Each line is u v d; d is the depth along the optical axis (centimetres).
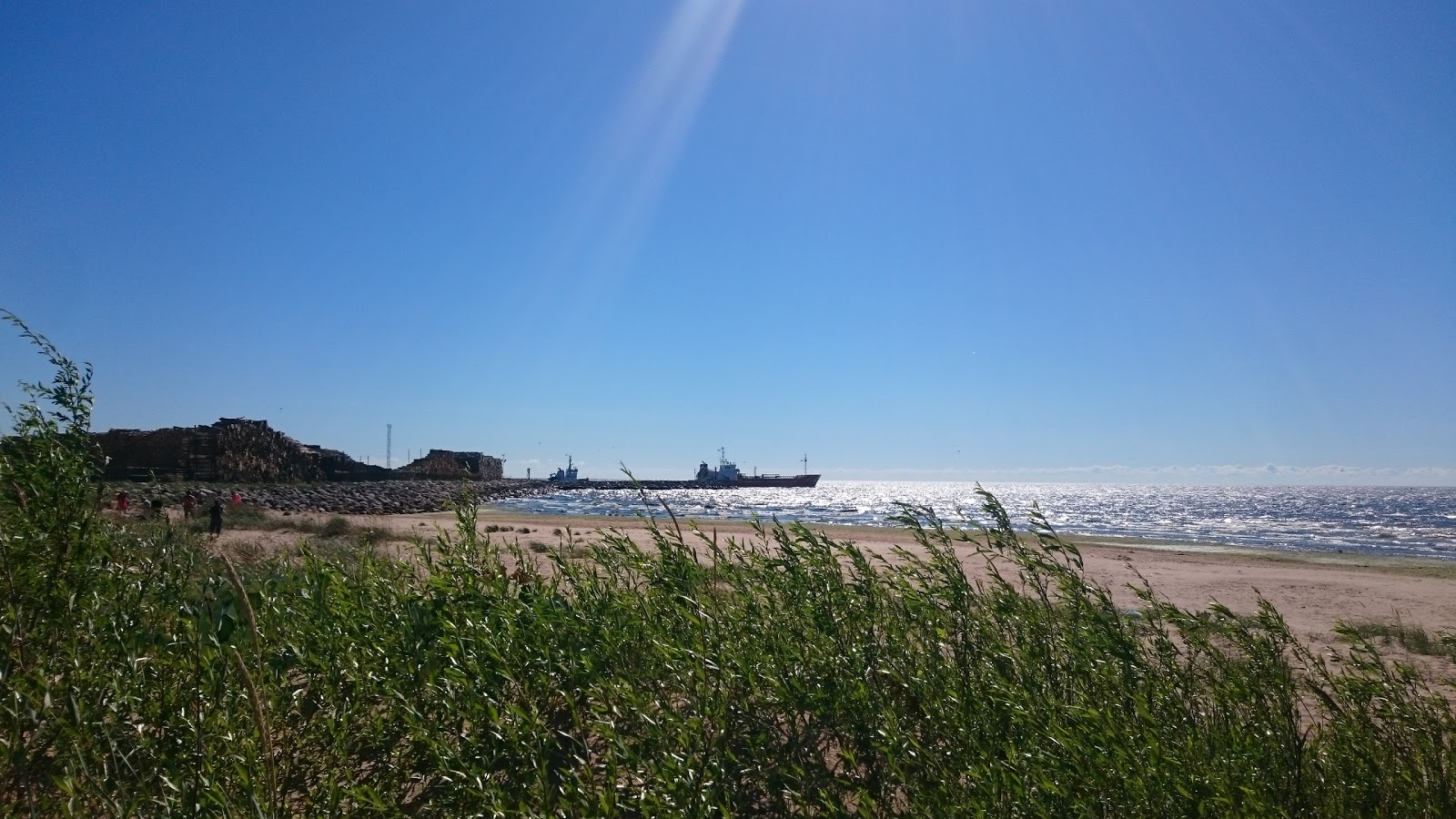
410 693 387
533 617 420
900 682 411
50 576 384
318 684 411
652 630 437
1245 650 468
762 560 495
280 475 7338
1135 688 434
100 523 431
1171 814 330
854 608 467
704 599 471
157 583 458
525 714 341
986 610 496
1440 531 5531
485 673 366
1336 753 412
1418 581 2102
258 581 527
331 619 465
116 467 5519
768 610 462
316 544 1493
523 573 509
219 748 332
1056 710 396
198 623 391
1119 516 7712
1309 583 1966
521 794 324
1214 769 361
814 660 411
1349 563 2711
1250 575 2145
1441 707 454
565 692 376
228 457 6575
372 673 402
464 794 320
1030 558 520
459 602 425
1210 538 4450
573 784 321
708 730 345
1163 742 369
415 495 7219
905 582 498
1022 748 371
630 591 493
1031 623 489
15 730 318
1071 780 341
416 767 368
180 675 370
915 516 557
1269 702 450
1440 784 386
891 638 450
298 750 364
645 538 1587
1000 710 394
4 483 392
